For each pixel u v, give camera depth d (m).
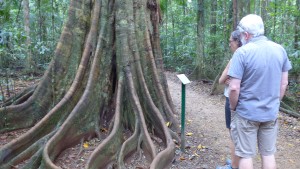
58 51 5.63
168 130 5.12
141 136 5.01
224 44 12.73
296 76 11.01
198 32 13.66
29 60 11.60
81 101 5.13
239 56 3.28
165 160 4.41
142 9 5.97
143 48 5.93
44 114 5.61
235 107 3.44
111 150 4.59
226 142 5.71
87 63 5.57
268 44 3.32
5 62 10.25
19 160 4.34
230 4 13.47
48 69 5.66
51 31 14.29
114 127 4.90
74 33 5.69
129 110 5.46
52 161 4.39
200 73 13.42
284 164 5.02
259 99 3.30
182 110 4.89
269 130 3.45
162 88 6.02
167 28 18.84
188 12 18.52
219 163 4.80
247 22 3.35
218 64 13.19
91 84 5.35
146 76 5.92
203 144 5.51
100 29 5.69
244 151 3.44
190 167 4.61
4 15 6.08
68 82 5.64
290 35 11.49
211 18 14.84
